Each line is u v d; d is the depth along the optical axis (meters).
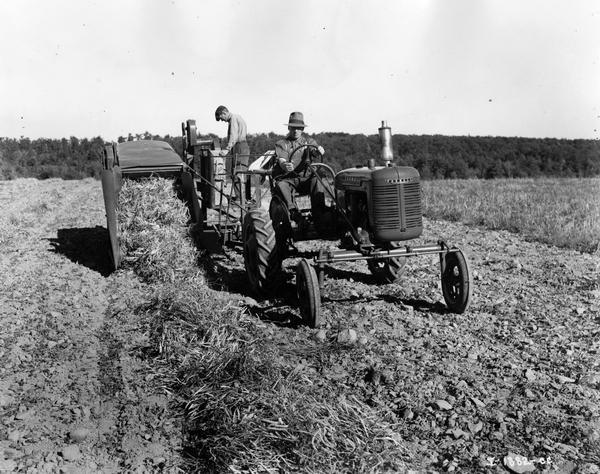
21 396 4.30
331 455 3.47
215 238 8.70
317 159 6.86
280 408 3.84
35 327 5.65
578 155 58.47
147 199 7.89
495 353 5.02
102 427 3.90
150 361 4.89
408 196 5.54
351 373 4.67
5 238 10.16
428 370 4.69
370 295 6.65
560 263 8.21
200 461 3.52
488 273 7.72
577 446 3.63
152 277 7.13
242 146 8.29
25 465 3.46
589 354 4.96
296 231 6.47
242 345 5.00
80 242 9.84
